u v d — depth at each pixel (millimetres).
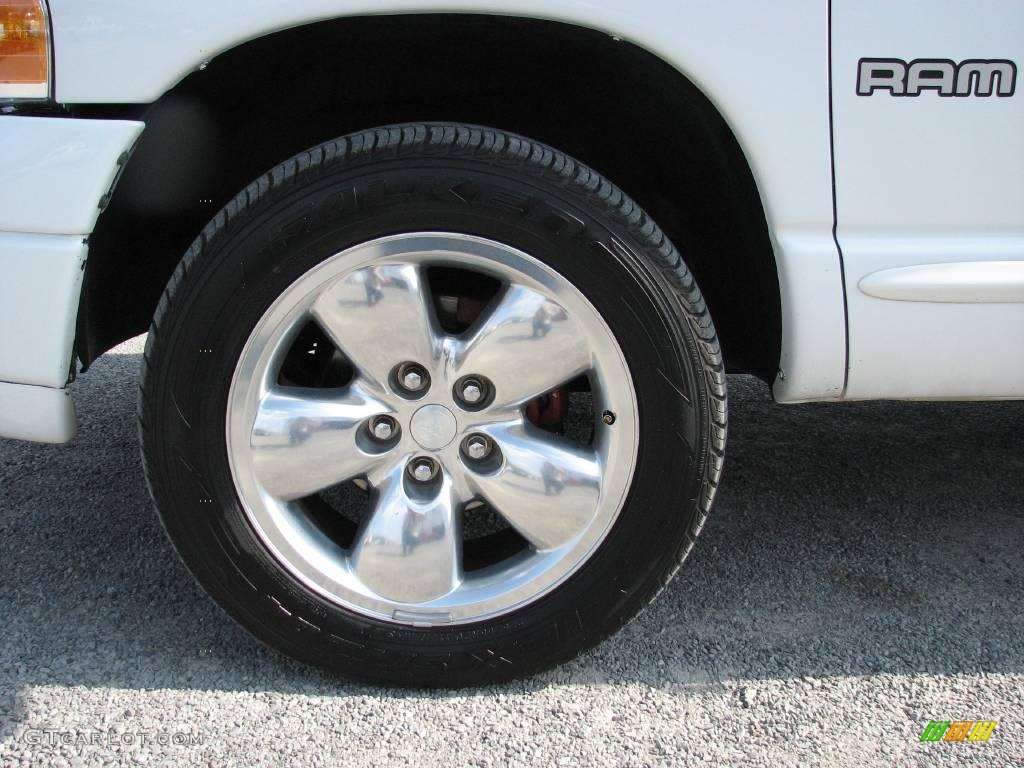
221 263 1665
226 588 1817
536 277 1698
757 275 1918
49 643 1974
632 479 1796
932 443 3096
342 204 1639
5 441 2961
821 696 1889
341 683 1901
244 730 1758
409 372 1761
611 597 1845
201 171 1959
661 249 1702
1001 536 2504
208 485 1763
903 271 1760
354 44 1750
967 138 1721
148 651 1967
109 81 1602
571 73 1869
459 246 1682
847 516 2602
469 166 1645
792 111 1683
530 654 1862
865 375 1816
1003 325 1797
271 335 1713
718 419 1784
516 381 1760
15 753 1678
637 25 1610
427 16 1629
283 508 1818
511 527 1871
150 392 1728
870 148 1714
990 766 1713
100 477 2736
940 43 1679
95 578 2219
